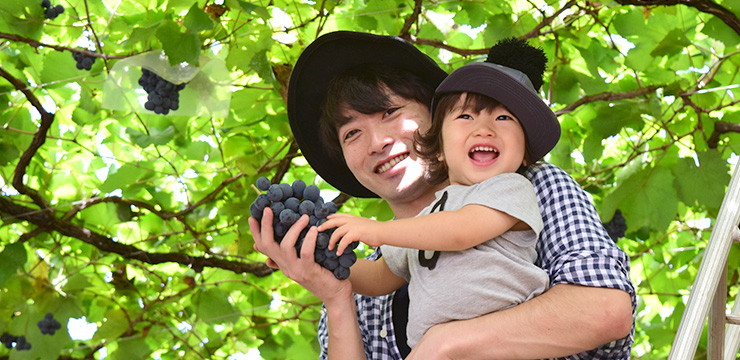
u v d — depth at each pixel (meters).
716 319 1.58
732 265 3.87
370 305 1.77
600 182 4.21
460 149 1.53
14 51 3.78
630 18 3.60
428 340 1.44
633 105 3.54
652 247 4.74
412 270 1.55
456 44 4.02
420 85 1.83
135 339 4.59
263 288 4.91
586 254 1.45
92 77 3.78
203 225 4.49
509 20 3.48
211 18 3.19
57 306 4.41
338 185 2.12
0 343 4.64
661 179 3.54
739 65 3.71
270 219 1.45
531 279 1.45
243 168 3.90
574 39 3.55
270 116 3.86
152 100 3.33
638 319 5.09
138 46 3.49
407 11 3.78
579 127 4.19
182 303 4.97
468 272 1.45
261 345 4.89
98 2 3.52
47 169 4.32
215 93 3.41
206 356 4.97
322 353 1.90
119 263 4.53
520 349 1.39
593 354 1.47
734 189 1.52
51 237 4.42
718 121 3.71
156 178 4.26
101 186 3.99
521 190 1.47
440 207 1.53
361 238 1.42
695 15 3.60
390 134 1.79
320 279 1.53
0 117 4.02
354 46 1.88
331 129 1.93
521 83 1.51
